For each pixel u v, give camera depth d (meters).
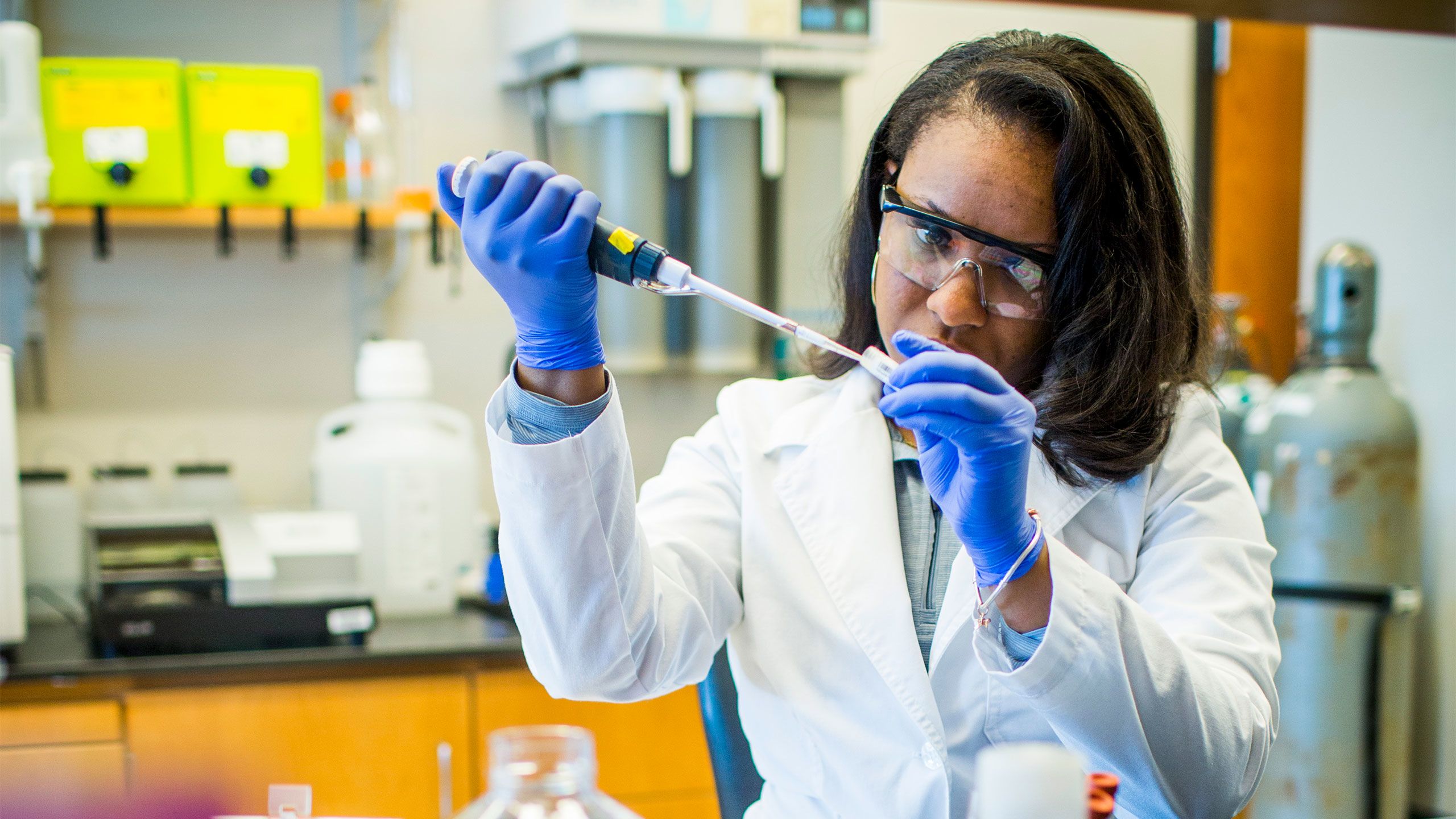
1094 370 1.28
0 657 2.39
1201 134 3.72
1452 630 2.94
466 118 3.27
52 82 2.65
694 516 1.39
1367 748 2.82
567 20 2.86
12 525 2.47
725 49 3.00
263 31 3.11
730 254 3.08
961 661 1.28
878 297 1.27
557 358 1.06
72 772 2.29
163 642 2.49
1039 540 1.08
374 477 2.82
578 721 2.56
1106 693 1.08
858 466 1.37
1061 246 1.21
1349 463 2.79
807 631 1.34
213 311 3.10
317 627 2.59
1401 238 3.06
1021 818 0.72
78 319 3.01
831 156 3.21
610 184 3.00
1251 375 3.15
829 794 1.31
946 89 1.27
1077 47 1.31
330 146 3.06
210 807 1.14
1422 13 2.26
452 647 2.50
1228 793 1.13
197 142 2.75
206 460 3.11
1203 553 1.26
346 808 2.44
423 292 3.26
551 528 1.08
